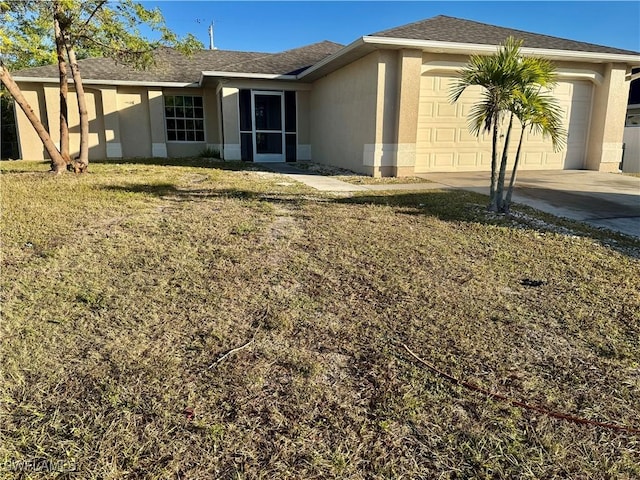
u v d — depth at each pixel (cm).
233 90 1399
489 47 979
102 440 195
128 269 395
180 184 859
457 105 1079
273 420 211
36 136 1495
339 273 396
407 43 939
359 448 195
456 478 180
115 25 948
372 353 268
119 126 1543
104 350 265
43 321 298
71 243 463
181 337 283
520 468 185
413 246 475
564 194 804
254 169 1185
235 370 249
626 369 254
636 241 511
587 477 181
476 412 218
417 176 1032
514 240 504
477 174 1066
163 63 1218
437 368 253
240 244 471
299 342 280
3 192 727
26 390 227
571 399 228
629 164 1282
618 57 1066
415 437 202
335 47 1688
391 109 1011
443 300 342
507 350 272
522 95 561
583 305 337
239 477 178
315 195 766
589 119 1172
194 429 204
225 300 337
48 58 962
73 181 867
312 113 1465
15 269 390
